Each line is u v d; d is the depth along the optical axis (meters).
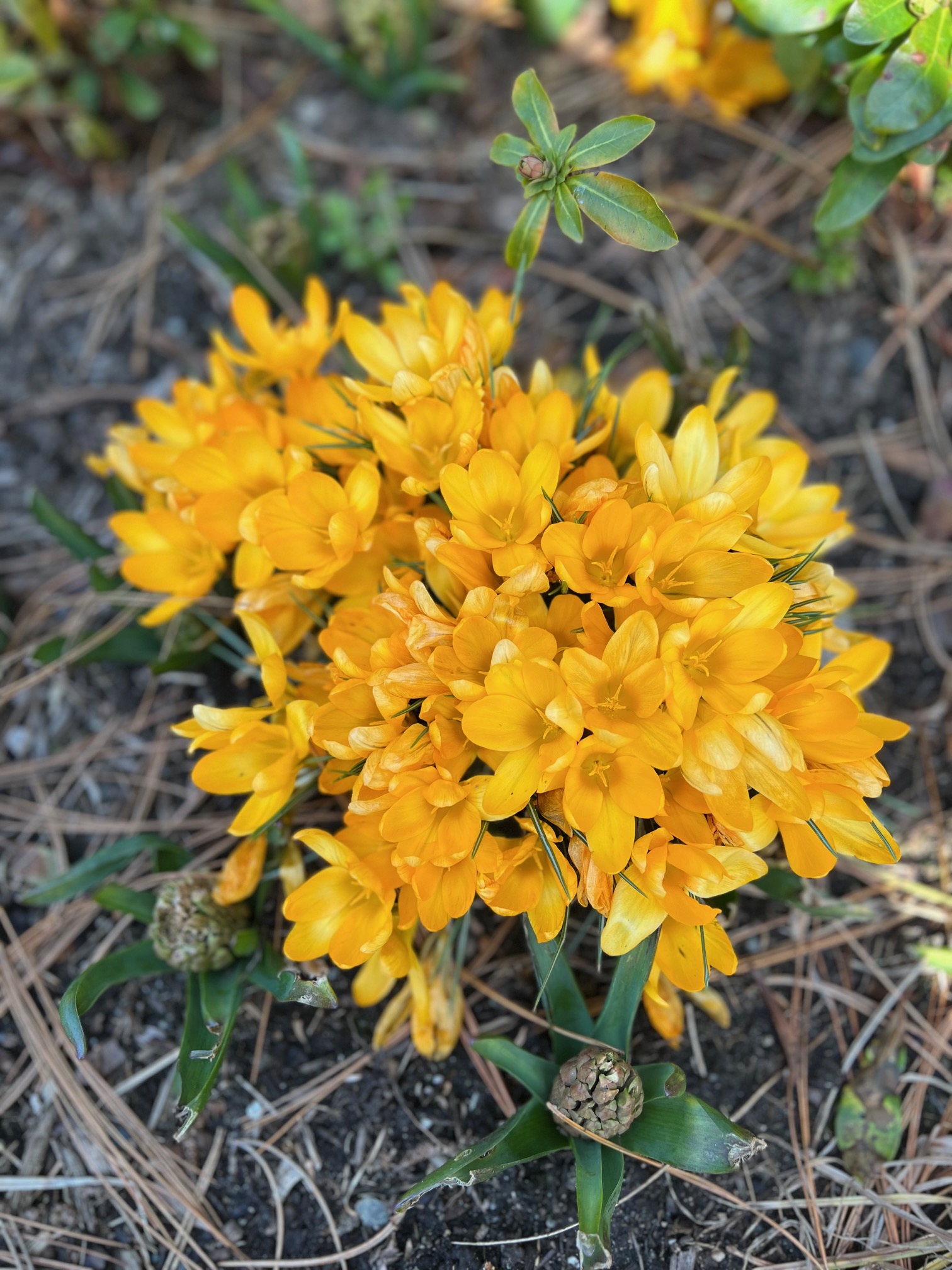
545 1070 0.29
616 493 0.25
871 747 0.25
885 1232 0.30
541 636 0.24
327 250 0.45
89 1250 0.31
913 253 0.45
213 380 0.35
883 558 0.42
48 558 0.42
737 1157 0.26
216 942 0.30
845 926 0.35
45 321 0.46
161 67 0.49
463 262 0.47
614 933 0.25
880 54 0.31
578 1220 0.27
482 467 0.26
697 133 0.48
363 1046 0.33
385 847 0.27
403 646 0.26
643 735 0.24
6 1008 0.34
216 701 0.39
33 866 0.36
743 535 0.27
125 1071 0.33
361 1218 0.31
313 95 0.50
